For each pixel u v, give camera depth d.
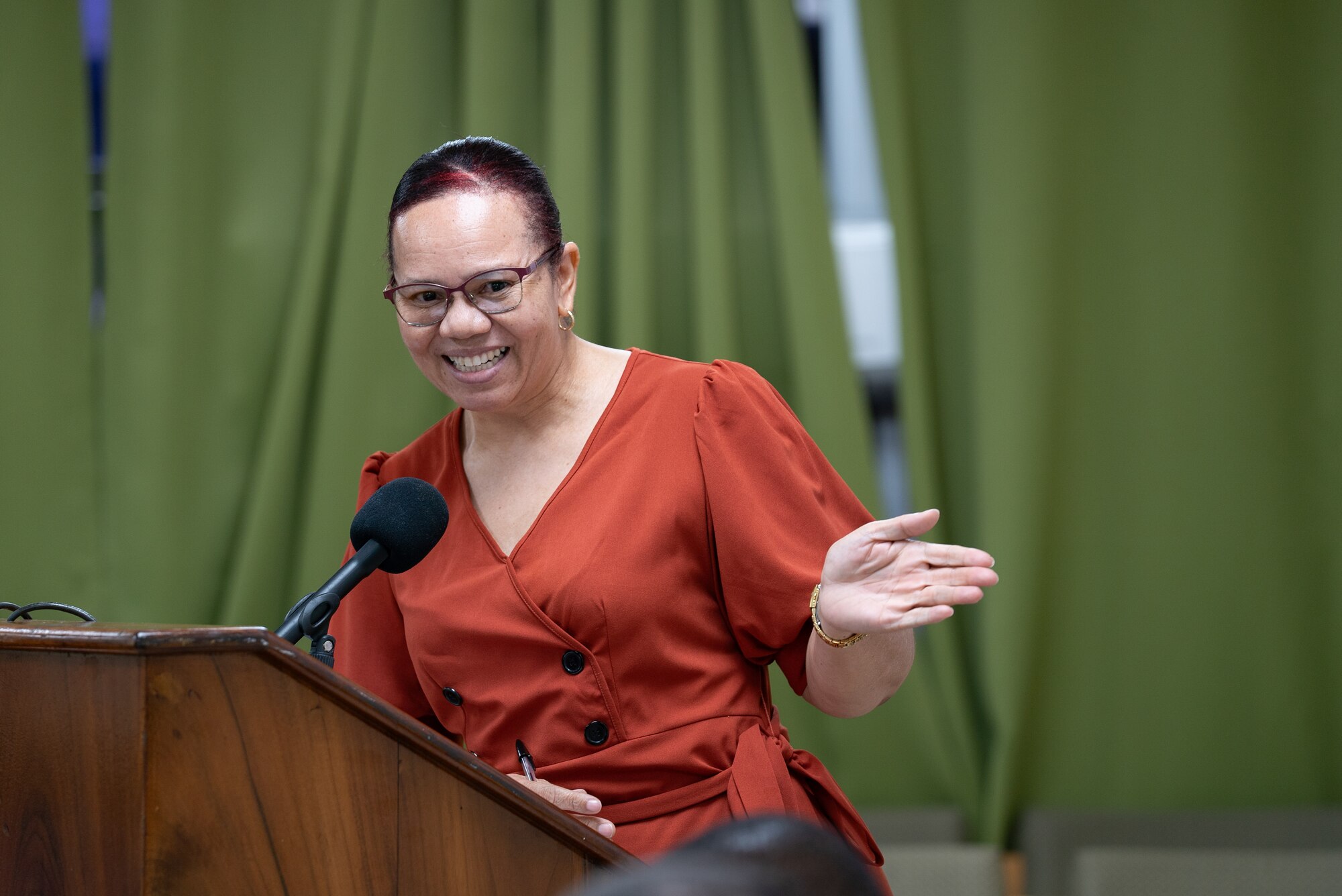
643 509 2.52
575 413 2.69
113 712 1.52
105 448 6.47
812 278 6.17
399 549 2.22
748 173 6.44
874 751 6.04
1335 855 5.44
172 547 6.34
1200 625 5.95
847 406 6.14
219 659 1.57
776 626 2.45
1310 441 5.91
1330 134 5.88
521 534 2.62
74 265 6.54
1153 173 6.03
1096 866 5.49
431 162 2.55
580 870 1.83
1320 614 5.89
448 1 6.53
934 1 6.29
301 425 6.34
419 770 1.73
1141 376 6.03
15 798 1.59
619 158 6.27
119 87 6.47
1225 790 5.90
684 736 2.47
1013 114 6.01
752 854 0.66
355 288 6.33
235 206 6.49
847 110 6.57
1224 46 5.97
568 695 2.48
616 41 6.33
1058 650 6.04
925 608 2.07
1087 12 6.08
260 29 6.52
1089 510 6.05
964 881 5.53
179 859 1.53
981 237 6.05
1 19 6.51
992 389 5.99
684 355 6.38
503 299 2.46
